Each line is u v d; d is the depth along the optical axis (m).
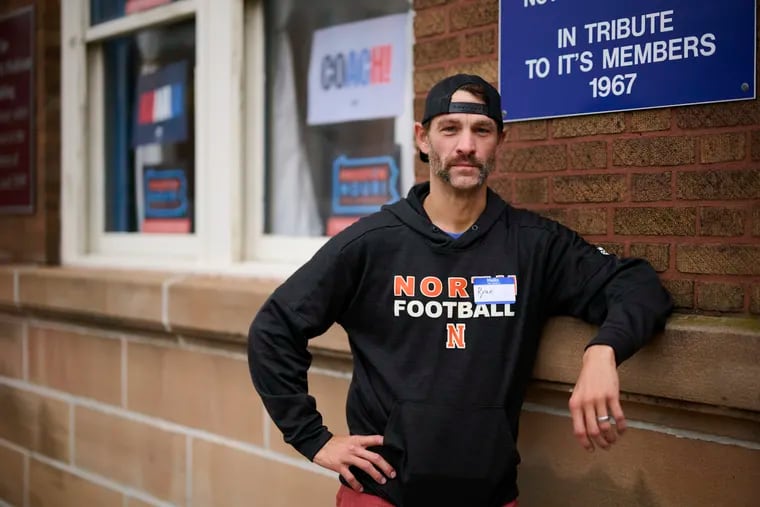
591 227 2.44
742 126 2.15
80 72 4.45
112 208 4.53
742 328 2.05
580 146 2.46
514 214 2.21
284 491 3.21
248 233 3.81
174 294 3.46
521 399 2.18
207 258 3.79
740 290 2.17
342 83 3.57
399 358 2.10
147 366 3.75
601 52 2.39
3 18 4.77
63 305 4.03
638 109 2.33
